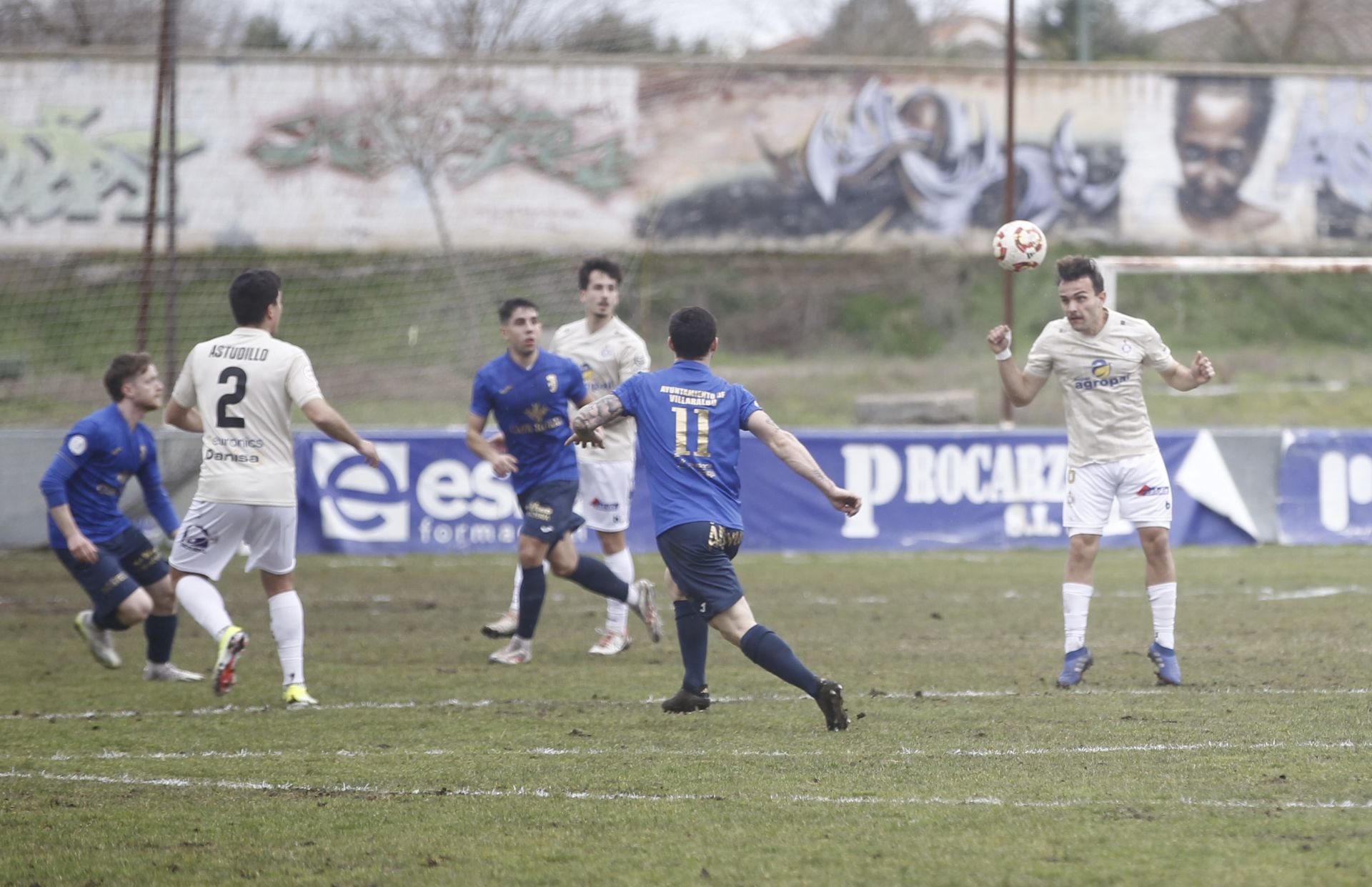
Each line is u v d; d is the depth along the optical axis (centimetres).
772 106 10856
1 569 4944
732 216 10881
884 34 14088
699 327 2283
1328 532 5509
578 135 9988
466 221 9712
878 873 1462
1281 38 14188
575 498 3095
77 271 8938
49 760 2089
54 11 9569
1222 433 5488
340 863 1541
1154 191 11069
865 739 2161
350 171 9481
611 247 10088
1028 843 1555
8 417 7169
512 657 3073
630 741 2181
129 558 2897
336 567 5038
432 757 2083
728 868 1490
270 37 11712
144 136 9119
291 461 2522
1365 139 11012
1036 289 11356
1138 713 2350
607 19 10900
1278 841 1542
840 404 9169
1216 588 4247
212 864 1544
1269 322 11188
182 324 8569
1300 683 2638
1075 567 2717
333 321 8875
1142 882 1410
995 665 2930
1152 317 10906
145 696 2681
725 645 3362
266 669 3020
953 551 5453
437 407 7931
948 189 11162
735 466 2266
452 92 9644
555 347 3444
